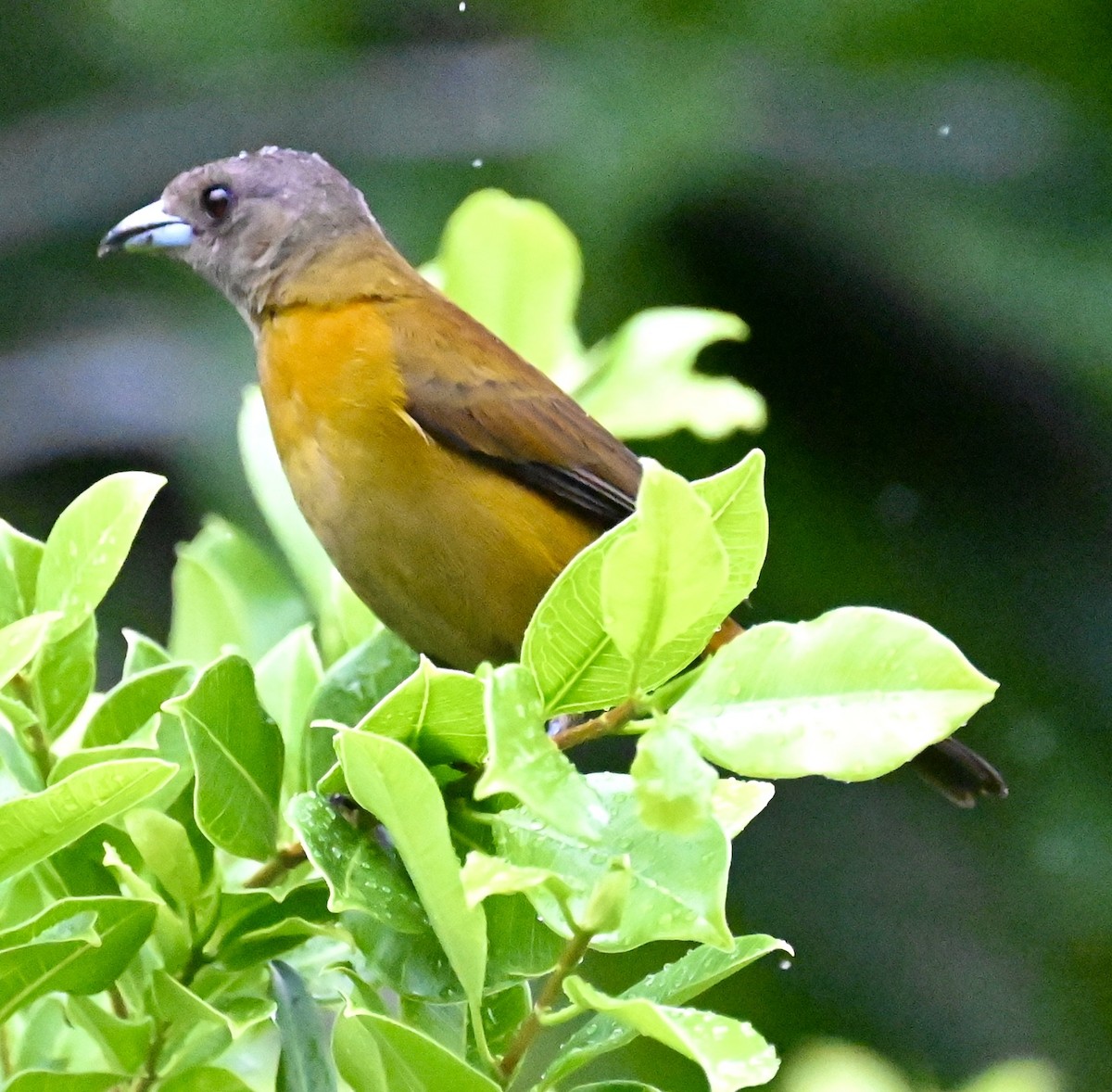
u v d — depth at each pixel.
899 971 12.98
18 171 14.67
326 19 14.69
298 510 7.84
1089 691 13.67
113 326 14.18
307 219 8.38
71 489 14.16
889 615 4.19
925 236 13.20
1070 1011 12.77
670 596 4.16
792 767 4.12
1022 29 13.79
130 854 5.43
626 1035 4.66
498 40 14.12
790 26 13.66
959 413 14.05
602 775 4.59
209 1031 5.45
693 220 13.44
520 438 7.71
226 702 5.17
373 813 4.39
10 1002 4.93
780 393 14.07
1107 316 12.91
